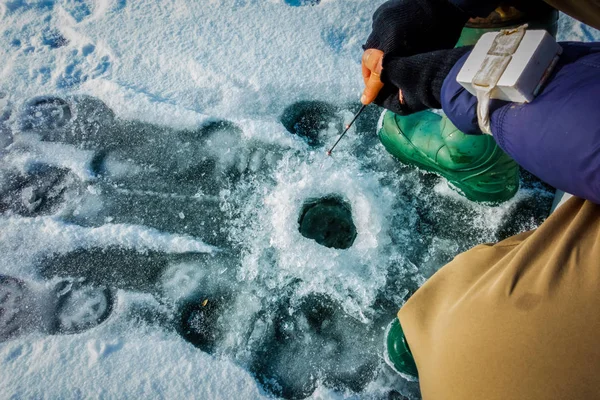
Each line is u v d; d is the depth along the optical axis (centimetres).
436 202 203
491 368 91
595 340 77
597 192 80
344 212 204
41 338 187
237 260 198
